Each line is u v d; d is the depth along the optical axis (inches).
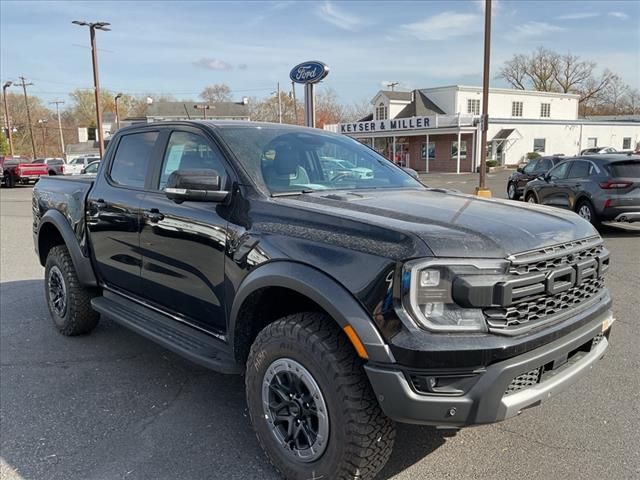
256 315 121.9
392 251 93.3
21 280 296.8
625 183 426.0
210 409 144.3
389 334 91.0
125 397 151.5
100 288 185.9
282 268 106.4
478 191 722.8
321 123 2999.5
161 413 141.9
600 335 118.0
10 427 135.0
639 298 246.2
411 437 129.4
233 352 123.6
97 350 187.8
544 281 97.7
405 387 90.0
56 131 3794.3
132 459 120.6
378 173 155.6
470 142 1672.0
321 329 102.2
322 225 106.7
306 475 105.7
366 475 100.3
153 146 159.6
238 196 125.3
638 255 350.3
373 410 97.3
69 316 193.5
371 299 93.2
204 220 129.2
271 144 141.9
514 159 1765.5
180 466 117.7
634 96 2962.6
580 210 460.4
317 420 103.1
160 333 145.1
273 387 111.2
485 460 119.1
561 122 1835.6
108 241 168.9
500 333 91.6
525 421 136.0
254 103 3110.2
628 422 134.3
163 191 149.1
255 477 113.7
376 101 1969.7
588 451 121.8
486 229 98.7
